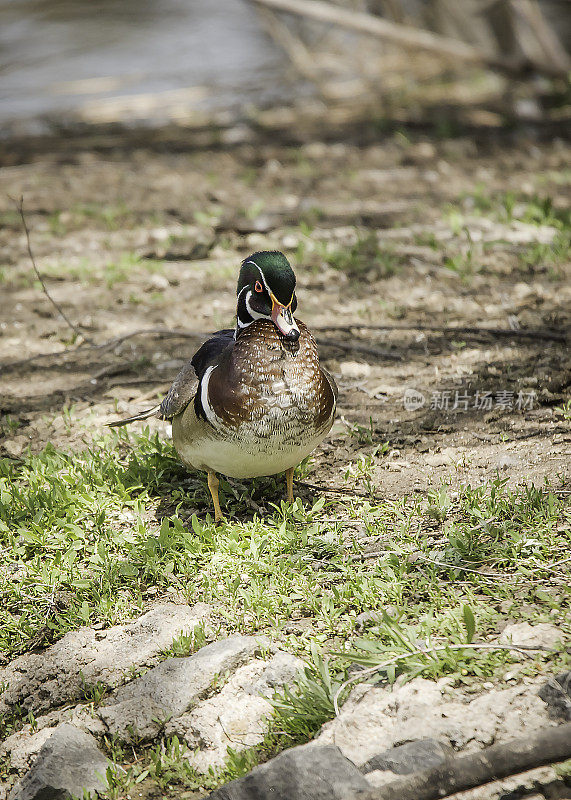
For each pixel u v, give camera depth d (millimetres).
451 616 7133
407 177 21344
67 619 8156
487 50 32719
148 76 32719
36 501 9453
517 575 7676
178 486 10008
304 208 19438
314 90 31203
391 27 27141
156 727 6926
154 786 6520
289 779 5902
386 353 12836
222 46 36125
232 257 17078
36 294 15977
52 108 30125
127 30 38188
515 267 15617
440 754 5898
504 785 5863
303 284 15656
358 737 6340
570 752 5348
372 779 5891
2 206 20594
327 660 7109
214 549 8586
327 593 7918
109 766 6598
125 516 9430
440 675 6691
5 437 11375
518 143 23656
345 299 14977
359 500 9328
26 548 9055
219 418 8469
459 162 22375
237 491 9781
